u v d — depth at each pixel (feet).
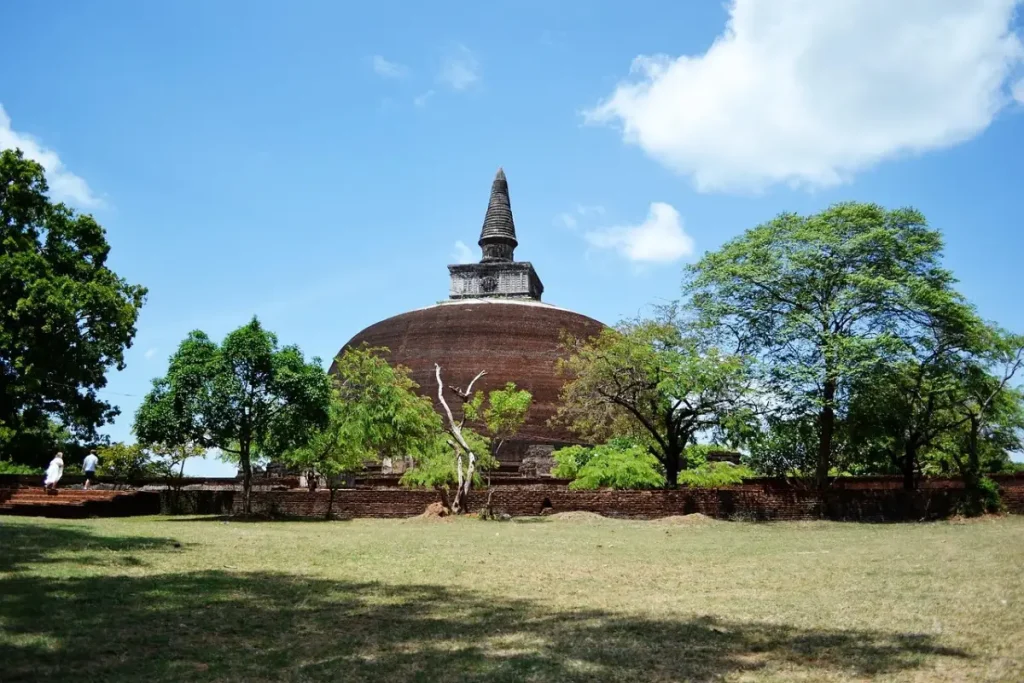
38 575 42.34
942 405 123.54
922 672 26.27
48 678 24.29
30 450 127.95
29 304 101.40
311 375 105.40
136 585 40.22
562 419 202.59
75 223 114.62
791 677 25.82
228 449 107.76
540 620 34.12
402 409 122.11
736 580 46.34
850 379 111.96
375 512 108.58
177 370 103.35
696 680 25.50
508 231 260.83
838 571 49.98
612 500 111.45
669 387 121.08
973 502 115.03
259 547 60.54
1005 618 34.30
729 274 119.34
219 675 25.17
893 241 113.80
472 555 58.03
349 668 26.25
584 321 231.50
